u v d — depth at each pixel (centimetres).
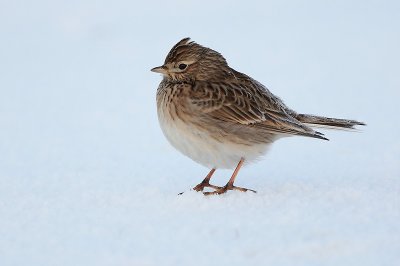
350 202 962
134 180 1238
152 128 1792
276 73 2355
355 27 2950
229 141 1128
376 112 1839
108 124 1844
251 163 1161
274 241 825
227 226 891
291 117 1180
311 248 798
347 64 2427
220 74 1184
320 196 1000
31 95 2212
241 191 1078
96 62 2648
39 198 1101
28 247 867
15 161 1448
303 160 1409
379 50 2584
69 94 2220
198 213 958
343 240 809
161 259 800
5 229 939
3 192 1154
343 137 1608
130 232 899
